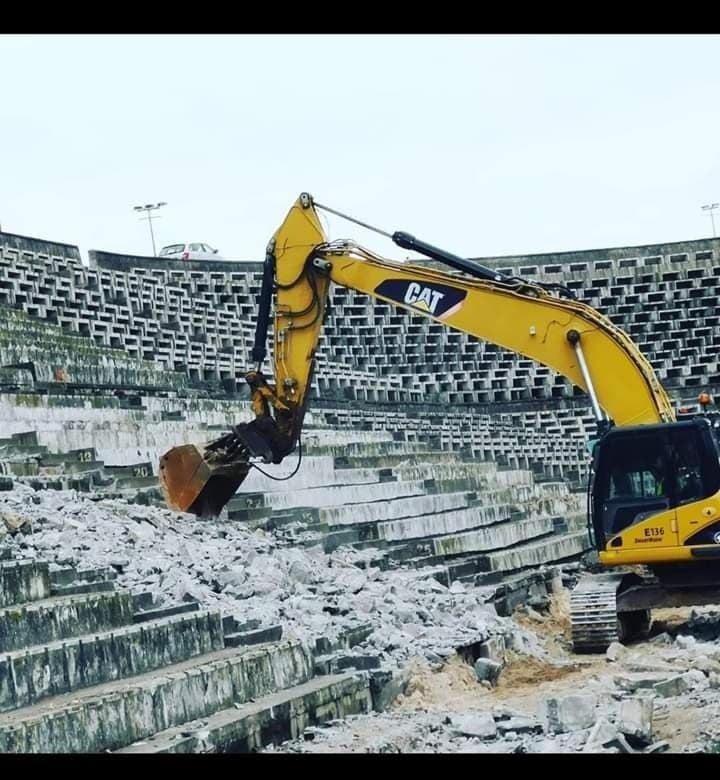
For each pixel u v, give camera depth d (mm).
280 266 23266
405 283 22781
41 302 34781
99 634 14516
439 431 43281
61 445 26516
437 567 25094
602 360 21906
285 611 18438
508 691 18375
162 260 40344
